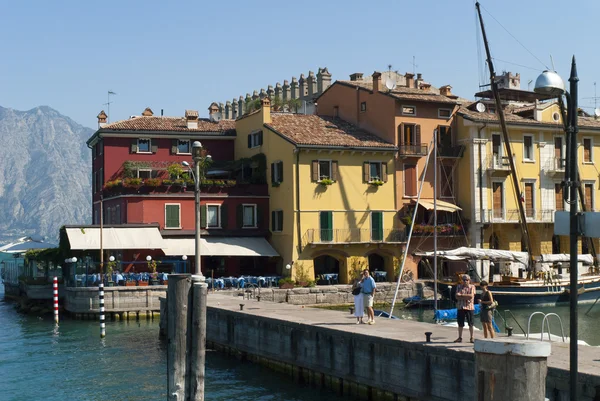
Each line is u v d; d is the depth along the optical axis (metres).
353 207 61.34
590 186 69.94
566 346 23.73
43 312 53.91
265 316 32.88
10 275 73.94
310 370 29.33
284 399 27.19
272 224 62.66
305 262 59.59
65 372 32.56
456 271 64.12
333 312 35.38
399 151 63.12
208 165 63.81
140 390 29.06
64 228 55.91
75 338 42.06
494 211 64.94
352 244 60.50
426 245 63.09
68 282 53.44
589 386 18.39
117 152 64.06
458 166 65.62
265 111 63.81
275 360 31.84
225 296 48.19
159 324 44.34
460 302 23.73
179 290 14.58
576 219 12.90
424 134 64.31
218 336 37.62
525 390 8.02
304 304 55.75
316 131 63.31
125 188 60.19
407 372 23.73
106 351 37.66
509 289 54.31
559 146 68.88
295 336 30.27
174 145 65.62
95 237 54.88
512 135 66.31
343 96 69.38
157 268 58.16
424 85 71.69
